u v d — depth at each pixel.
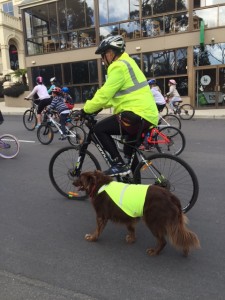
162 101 10.09
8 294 2.78
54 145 9.03
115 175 4.13
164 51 19.70
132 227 3.52
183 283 2.88
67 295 2.75
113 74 3.75
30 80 24.44
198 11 18.61
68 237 3.76
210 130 11.03
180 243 3.06
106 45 3.83
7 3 34.47
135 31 20.45
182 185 4.11
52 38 23.28
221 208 4.40
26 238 3.76
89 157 4.59
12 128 12.88
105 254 3.38
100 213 3.50
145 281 2.92
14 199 5.00
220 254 3.31
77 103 23.02
